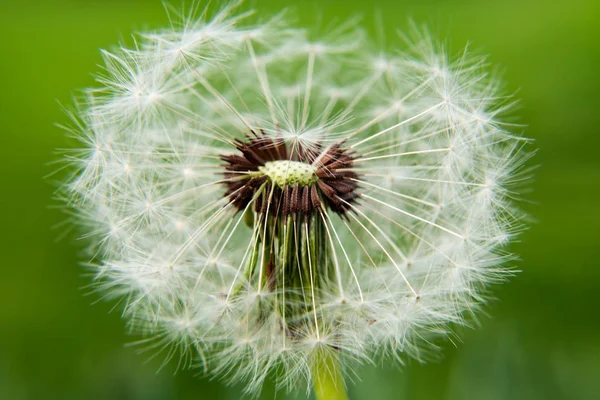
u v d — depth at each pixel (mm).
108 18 297
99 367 187
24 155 244
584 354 183
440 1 295
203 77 161
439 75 160
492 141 158
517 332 171
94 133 156
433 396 173
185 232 156
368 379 167
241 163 152
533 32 270
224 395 173
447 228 159
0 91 262
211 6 199
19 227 223
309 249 150
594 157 231
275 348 149
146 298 155
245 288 150
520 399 167
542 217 220
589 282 202
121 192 155
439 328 153
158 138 159
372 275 156
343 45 169
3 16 295
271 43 167
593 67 248
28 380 189
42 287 209
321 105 169
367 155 162
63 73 271
